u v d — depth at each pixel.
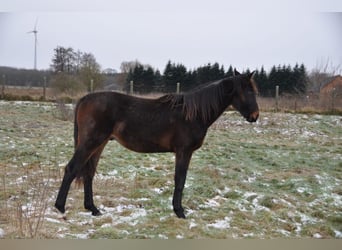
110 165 5.27
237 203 4.05
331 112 11.67
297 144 8.12
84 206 3.50
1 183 4.12
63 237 2.83
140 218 3.39
